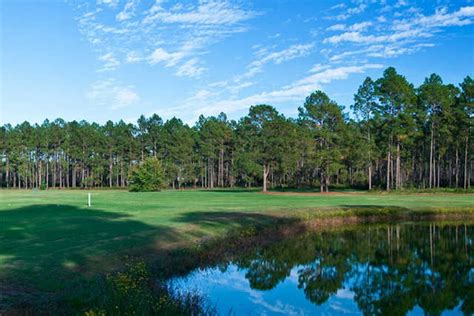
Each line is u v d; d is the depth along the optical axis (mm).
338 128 70438
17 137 111500
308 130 72938
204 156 115062
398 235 27547
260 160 73812
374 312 12688
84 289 10953
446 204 41344
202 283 14828
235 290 14484
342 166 70000
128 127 117375
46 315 9133
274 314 12227
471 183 87000
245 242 22000
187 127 126688
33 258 14203
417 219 35562
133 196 55438
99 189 98562
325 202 43281
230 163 116062
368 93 70188
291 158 72625
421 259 20469
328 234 27625
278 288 15016
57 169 121250
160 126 117250
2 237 18797
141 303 9891
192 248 18109
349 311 12719
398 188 69250
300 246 23203
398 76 67375
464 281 16469
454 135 71312
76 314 9203
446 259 20500
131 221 24859
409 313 12625
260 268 17938
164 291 12148
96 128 122625
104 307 9484
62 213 29953
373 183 91438
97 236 19094
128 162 116875
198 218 26750
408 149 80812
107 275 12164
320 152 68625
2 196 55781
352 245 23906
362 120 71500
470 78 68062
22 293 10523
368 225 32188
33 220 25344
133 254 15844
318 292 14617
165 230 21141
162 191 78688
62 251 15414
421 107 71188
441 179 96000
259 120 74125
